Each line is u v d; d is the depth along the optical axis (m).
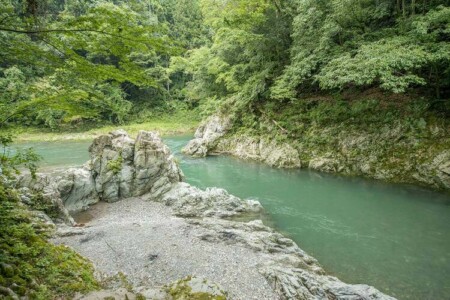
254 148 26.09
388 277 9.48
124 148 16.84
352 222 13.46
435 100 18.12
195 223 12.30
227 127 29.67
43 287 6.24
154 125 46.94
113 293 6.70
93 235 10.72
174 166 17.88
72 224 12.69
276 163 23.36
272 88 24.36
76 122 43.59
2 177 11.36
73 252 8.48
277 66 27.09
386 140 19.34
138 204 15.69
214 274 8.55
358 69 16.50
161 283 8.06
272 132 25.56
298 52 22.78
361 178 19.22
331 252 11.06
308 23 20.53
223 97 32.69
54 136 39.75
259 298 7.71
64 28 4.82
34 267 6.95
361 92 22.56
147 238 10.56
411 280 9.28
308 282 8.27
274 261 9.53
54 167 22.89
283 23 25.50
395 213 14.09
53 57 5.26
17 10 5.47
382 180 18.39
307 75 22.20
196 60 35.34
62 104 6.49
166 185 16.73
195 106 53.91
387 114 19.91
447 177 16.02
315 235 12.41
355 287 8.17
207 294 7.00
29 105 6.51
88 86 6.38
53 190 13.04
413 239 11.72
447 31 14.43
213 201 15.38
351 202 15.73
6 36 5.06
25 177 12.93
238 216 14.35
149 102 52.94
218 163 25.38
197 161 26.31
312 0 19.88
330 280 8.73
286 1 25.61
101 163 16.41
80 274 7.43
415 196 15.83
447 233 12.05
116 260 9.03
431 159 16.92
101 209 15.14
